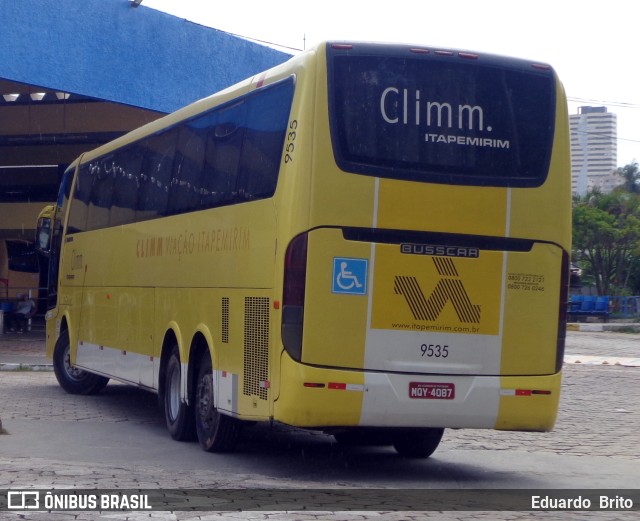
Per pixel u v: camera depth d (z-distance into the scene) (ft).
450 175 29.60
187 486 28.19
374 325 28.84
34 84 65.41
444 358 29.43
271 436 40.86
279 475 31.30
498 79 30.48
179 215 38.34
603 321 151.94
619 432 44.86
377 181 28.91
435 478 31.89
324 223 28.48
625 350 98.58
